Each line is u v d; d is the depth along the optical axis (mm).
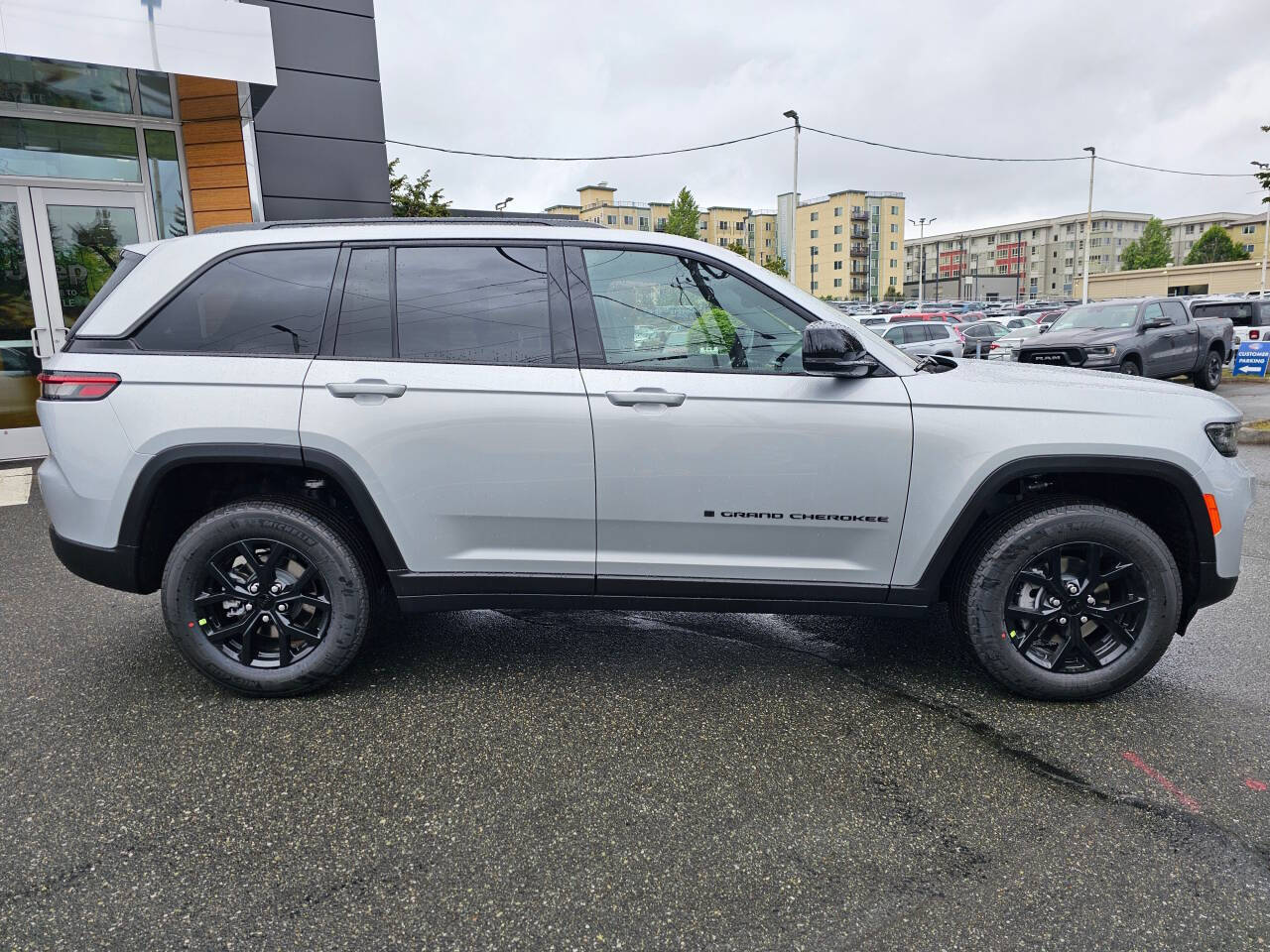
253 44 7160
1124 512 3031
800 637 3896
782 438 2986
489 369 3035
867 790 2592
